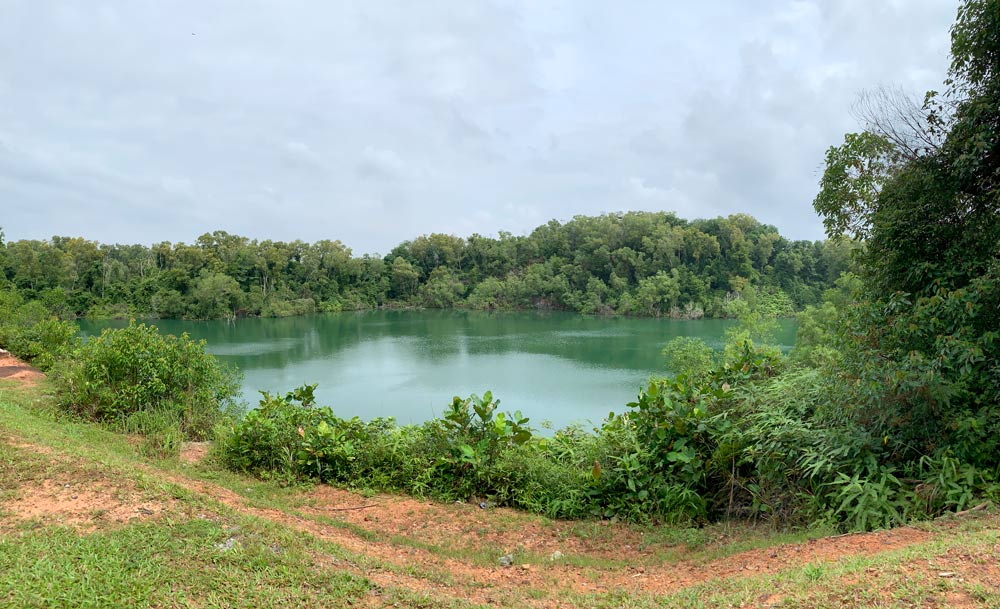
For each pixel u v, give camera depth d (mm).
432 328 58062
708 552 4395
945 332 4965
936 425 4711
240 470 6426
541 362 34125
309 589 3166
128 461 5348
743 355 7078
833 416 5004
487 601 3484
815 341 20750
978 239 5215
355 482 6238
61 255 60031
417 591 3375
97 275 63375
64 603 2740
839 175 6332
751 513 5285
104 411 8109
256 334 51875
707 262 73375
